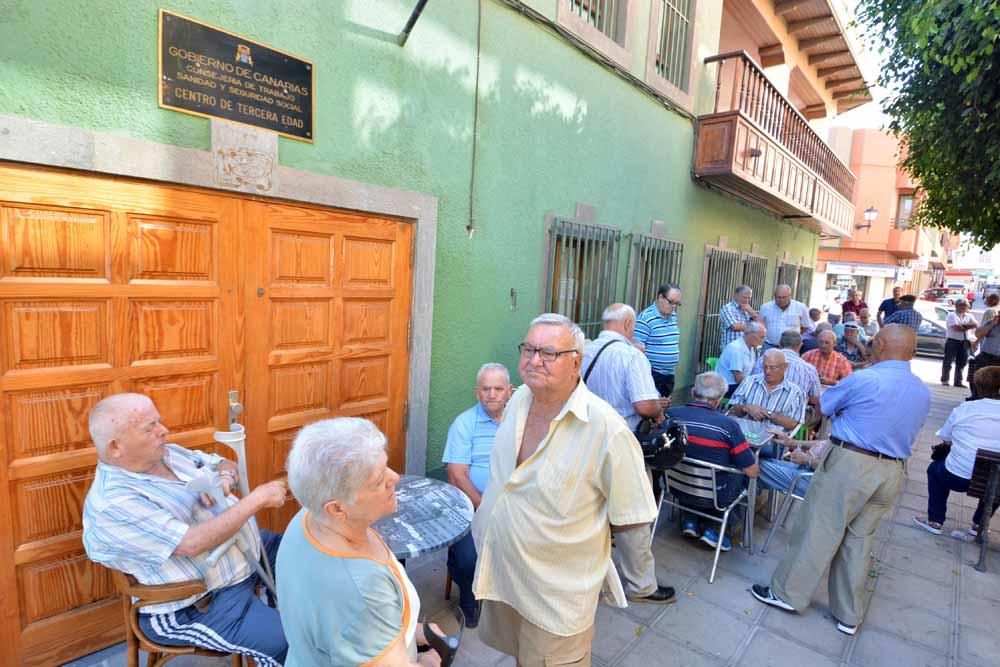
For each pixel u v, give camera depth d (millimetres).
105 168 2184
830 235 13078
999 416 3770
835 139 22594
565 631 1729
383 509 1202
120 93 2211
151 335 2420
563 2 4344
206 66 2432
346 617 1110
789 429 4273
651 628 2830
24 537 2158
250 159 2605
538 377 1717
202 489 1907
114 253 2283
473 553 2648
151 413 1885
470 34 3654
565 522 1719
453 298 3818
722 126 6453
